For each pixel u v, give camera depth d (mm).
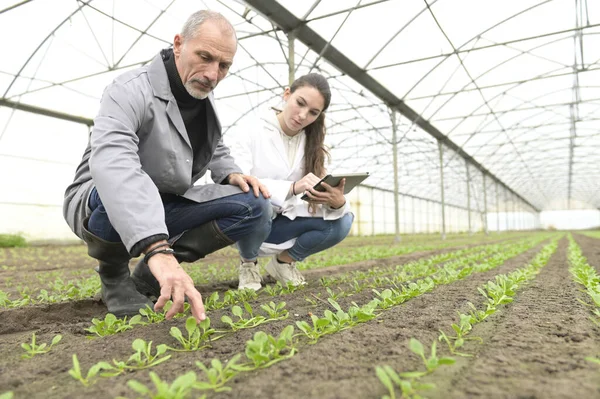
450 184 34688
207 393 1221
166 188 2439
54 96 13016
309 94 3098
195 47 2109
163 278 1675
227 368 1336
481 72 13453
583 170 37500
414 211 36375
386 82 13383
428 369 1326
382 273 4668
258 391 1205
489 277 3887
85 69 11641
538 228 69250
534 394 1138
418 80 13500
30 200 14156
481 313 2137
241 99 14711
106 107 2098
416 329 1893
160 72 2281
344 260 6285
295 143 3531
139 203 1809
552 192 54844
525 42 11836
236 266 5867
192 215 2639
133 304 2533
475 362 1435
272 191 3178
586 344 1628
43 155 14414
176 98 2375
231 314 2369
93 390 1289
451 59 12375
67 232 15250
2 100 12391
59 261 8336
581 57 12648
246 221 2764
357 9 9375
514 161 30359
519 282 3383
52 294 3508
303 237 3523
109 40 10602
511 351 1557
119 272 2641
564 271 4516
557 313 2215
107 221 2289
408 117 16844
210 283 3928
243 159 3379
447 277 3646
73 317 2721
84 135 15320
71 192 2574
